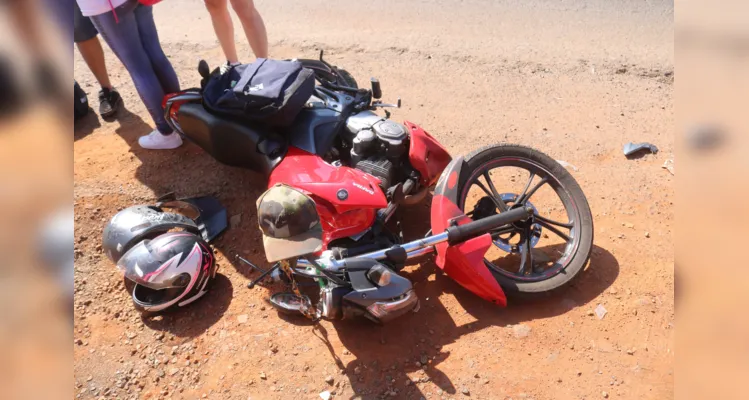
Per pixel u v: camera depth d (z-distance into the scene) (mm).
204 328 3402
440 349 3254
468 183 3725
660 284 3676
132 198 4348
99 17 4039
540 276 3547
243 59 6422
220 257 3895
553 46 7004
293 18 7730
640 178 4637
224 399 3000
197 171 4633
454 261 3373
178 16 7777
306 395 3002
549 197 4453
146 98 4570
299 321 3420
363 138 3734
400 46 6852
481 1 8492
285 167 3609
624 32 7449
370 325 3383
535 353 3240
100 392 3061
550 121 5445
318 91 4184
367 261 3076
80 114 5332
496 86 6043
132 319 3469
